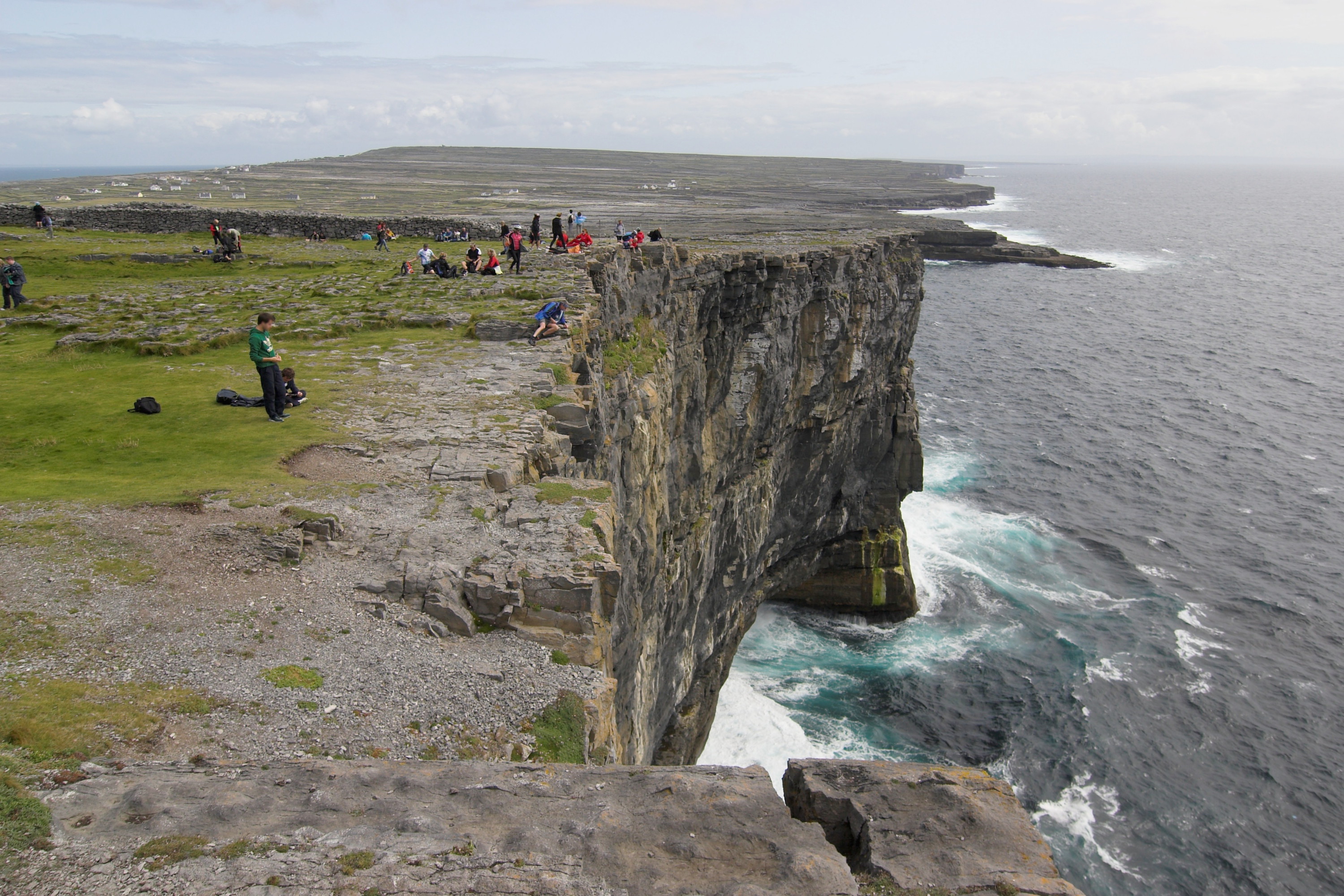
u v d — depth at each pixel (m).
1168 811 36.47
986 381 95.12
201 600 12.70
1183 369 98.31
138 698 10.41
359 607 13.18
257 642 12.01
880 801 8.53
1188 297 141.12
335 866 7.24
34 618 11.68
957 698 44.88
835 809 8.54
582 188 163.25
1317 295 142.50
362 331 30.70
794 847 7.65
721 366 41.69
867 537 55.53
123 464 17.62
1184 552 57.44
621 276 33.38
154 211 63.03
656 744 35.00
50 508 14.94
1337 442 74.94
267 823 7.89
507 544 15.06
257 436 19.52
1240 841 34.84
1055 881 7.49
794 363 46.88
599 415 24.44
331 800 8.26
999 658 47.72
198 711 10.40
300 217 63.84
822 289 47.72
